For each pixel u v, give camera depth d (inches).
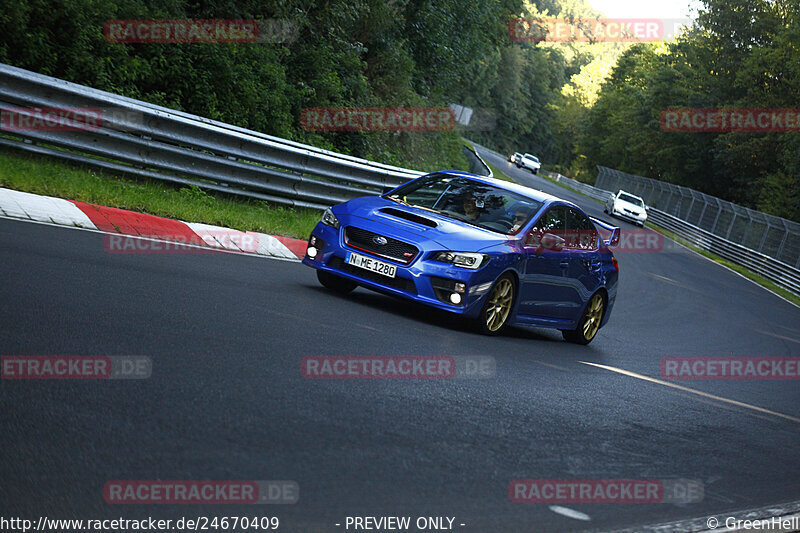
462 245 680.4
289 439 325.7
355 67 1946.4
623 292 1491.1
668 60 5398.6
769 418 613.0
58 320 430.3
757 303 1943.9
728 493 384.5
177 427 315.9
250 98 1403.8
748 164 4628.4
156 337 438.6
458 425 398.3
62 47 1112.8
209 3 1520.7
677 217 4217.5
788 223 3029.0
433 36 2640.3
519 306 729.0
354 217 712.4
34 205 740.7
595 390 567.8
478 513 287.3
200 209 933.2
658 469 401.1
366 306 695.7
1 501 233.1
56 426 295.1
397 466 320.2
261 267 772.6
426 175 806.5
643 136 5536.4
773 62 4478.3
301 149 1176.8
